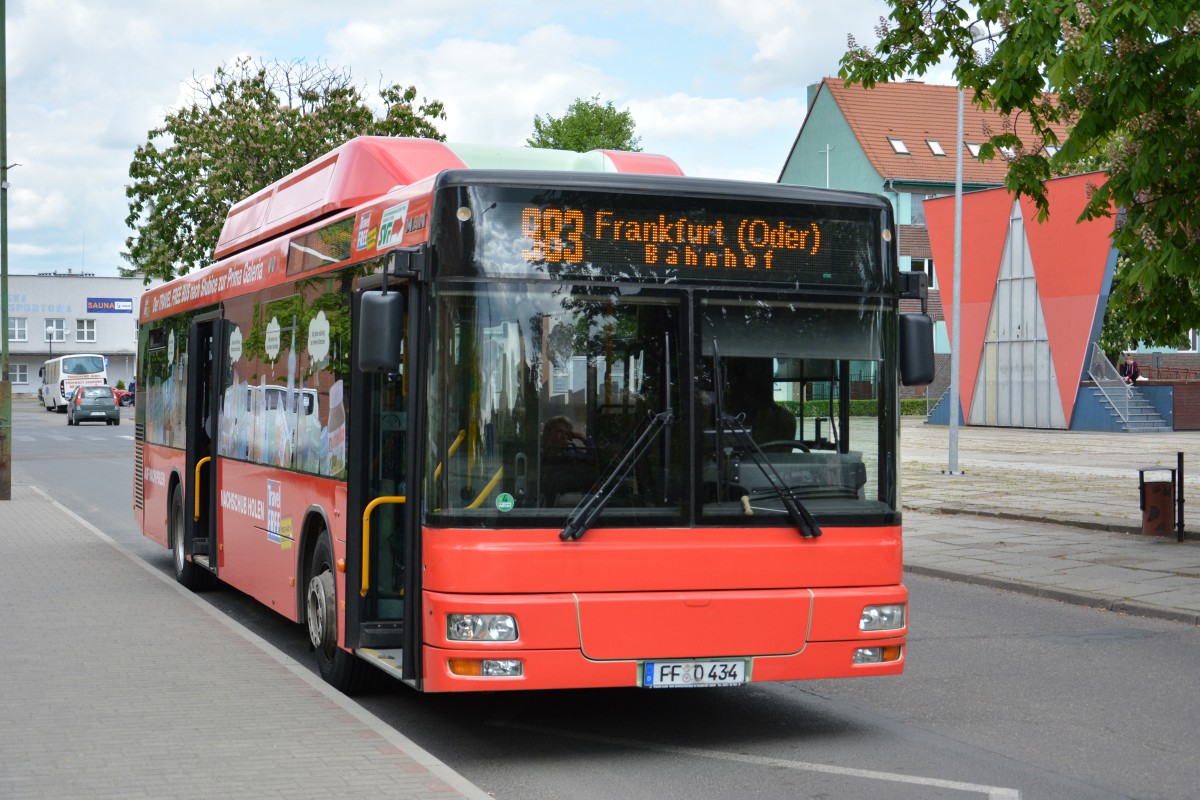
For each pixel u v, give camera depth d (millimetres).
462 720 8141
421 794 5945
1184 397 46750
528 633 6711
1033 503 22062
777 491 7113
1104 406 46281
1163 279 14773
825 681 9414
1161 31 11875
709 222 7191
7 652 9383
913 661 10180
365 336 6848
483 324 6898
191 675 8602
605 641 6797
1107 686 9242
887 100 69750
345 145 9695
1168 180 13625
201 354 13133
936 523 19984
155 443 15125
